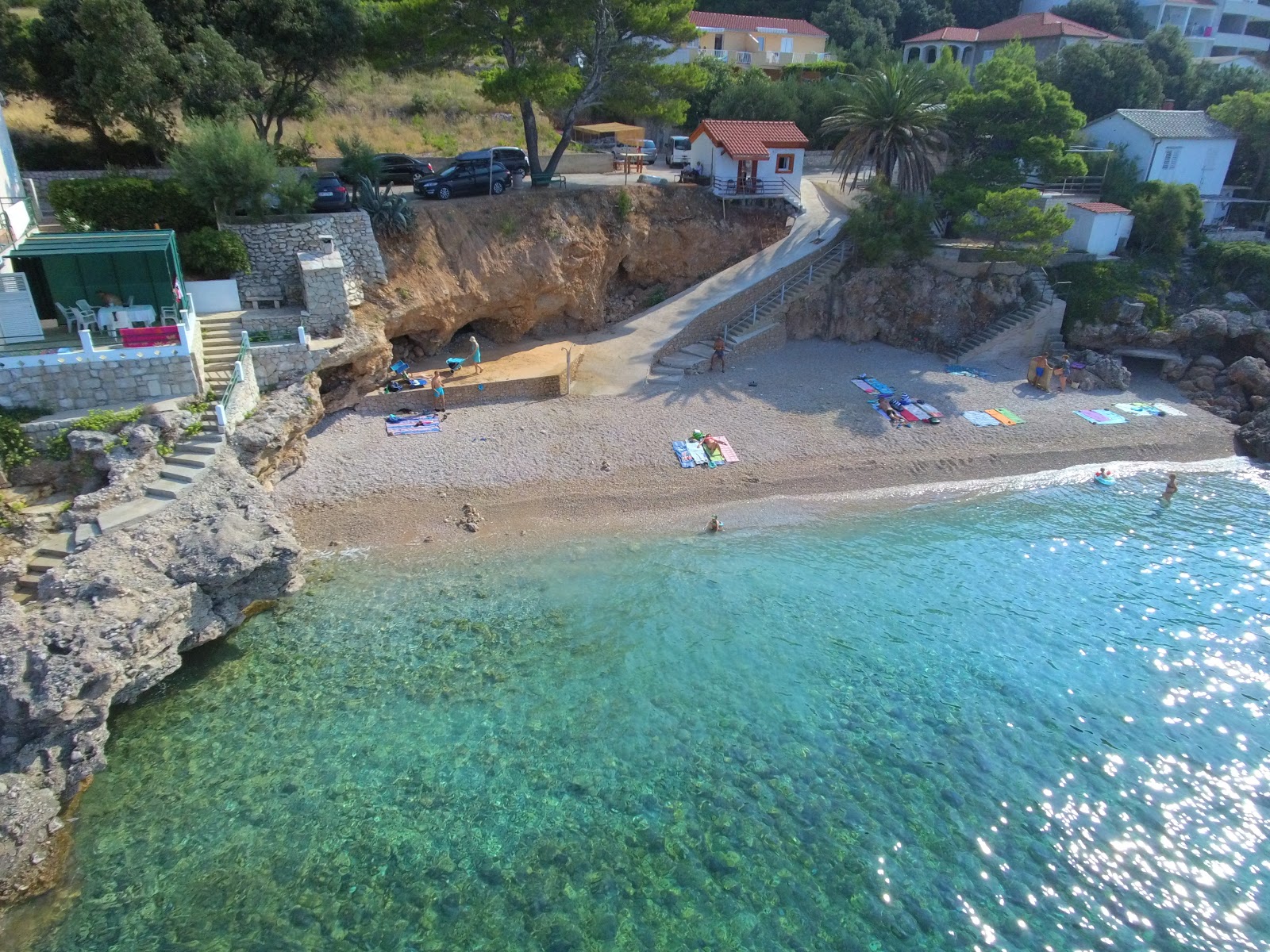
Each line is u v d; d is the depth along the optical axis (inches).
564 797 687.1
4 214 1037.8
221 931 573.3
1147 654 879.1
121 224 1165.1
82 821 653.9
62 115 1321.4
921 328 1681.8
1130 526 1139.9
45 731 671.8
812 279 1683.1
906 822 672.4
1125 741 760.3
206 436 984.9
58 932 570.9
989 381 1540.4
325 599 928.3
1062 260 1717.5
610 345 1552.7
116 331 1011.9
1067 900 612.1
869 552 1059.9
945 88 1775.3
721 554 1043.3
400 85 2306.8
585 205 1593.3
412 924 582.6
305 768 708.0
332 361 1188.5
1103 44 2313.0
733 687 812.0
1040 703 804.6
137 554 808.9
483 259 1444.4
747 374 1514.5
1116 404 1475.1
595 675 822.5
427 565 996.6
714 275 1753.2
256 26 1336.1
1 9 1195.9
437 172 1654.8
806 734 757.3
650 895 608.7
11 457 871.1
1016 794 700.7
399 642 863.7
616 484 1169.4
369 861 628.7
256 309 1227.9
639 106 1656.0
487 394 1337.4
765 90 2219.5
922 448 1304.1
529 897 604.7
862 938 581.3
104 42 1149.7
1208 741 762.2
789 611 931.3
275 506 960.3
